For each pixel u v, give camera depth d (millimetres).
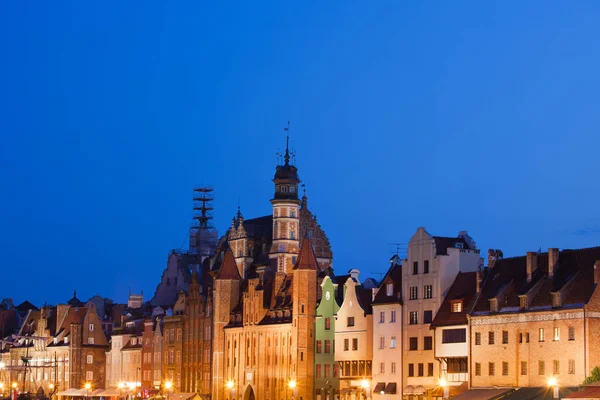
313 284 184125
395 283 162375
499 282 144750
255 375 194000
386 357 161125
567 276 134500
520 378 136125
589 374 126875
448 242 157375
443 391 144000
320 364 180375
